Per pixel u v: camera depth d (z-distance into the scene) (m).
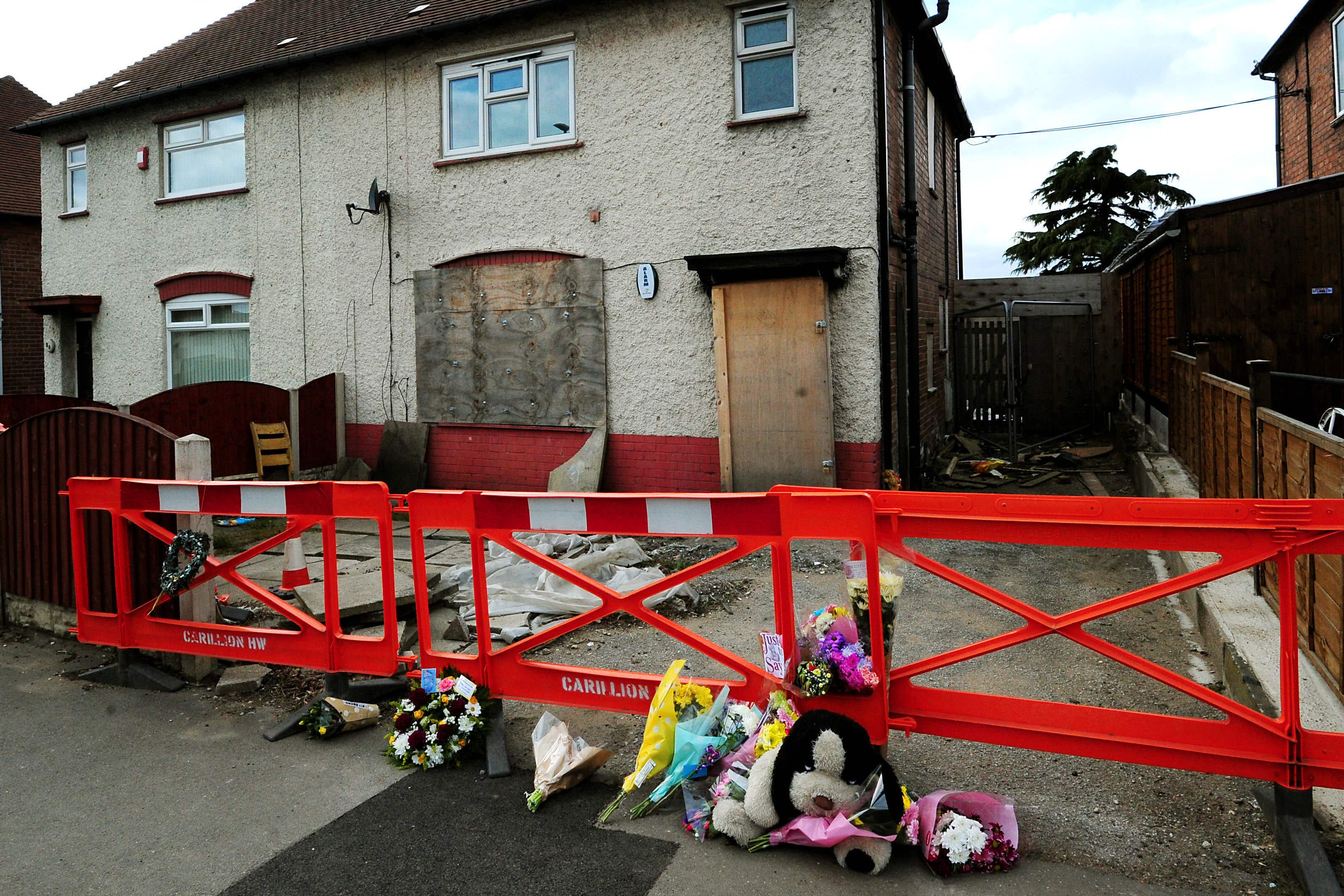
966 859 3.01
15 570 6.20
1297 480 4.54
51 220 14.63
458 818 3.55
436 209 11.15
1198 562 6.14
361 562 8.10
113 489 5.13
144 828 3.53
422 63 11.12
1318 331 9.37
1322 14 15.62
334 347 11.96
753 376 9.23
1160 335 11.44
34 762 4.16
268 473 10.95
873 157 8.95
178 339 13.51
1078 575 7.00
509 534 4.13
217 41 14.48
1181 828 3.32
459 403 11.09
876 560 3.43
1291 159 17.84
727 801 3.31
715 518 3.70
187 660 5.16
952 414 15.45
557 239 10.38
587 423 10.27
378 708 4.54
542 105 10.59
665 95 9.73
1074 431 14.82
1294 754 3.04
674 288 9.77
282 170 12.20
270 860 3.27
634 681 3.88
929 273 12.85
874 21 9.01
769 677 3.70
